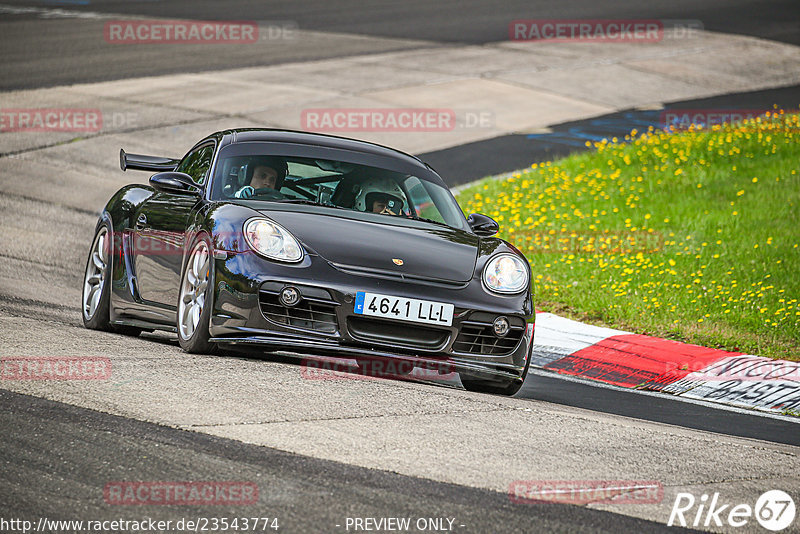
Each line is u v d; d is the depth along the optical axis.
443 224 24.83
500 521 13.02
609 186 52.69
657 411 23.30
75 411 16.48
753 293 34.19
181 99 70.44
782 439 21.17
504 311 21.75
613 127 70.19
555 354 29.70
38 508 12.40
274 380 19.45
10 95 68.69
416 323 21.00
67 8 108.50
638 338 29.98
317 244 21.45
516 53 93.69
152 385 18.33
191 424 16.06
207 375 19.42
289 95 73.38
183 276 22.89
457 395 20.19
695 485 15.45
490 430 17.48
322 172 25.06
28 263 36.59
